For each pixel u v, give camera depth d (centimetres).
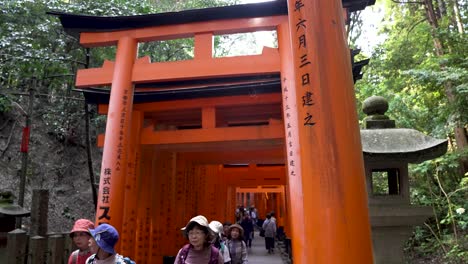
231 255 639
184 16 731
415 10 1546
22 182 1035
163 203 1139
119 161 709
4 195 820
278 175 1836
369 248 247
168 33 750
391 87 1396
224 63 716
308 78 282
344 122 268
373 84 1482
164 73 736
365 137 563
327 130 266
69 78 1350
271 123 870
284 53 685
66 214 1559
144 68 749
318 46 285
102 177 702
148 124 1040
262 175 1841
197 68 722
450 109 1005
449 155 1014
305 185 267
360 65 846
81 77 779
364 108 634
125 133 724
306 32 292
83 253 393
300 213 576
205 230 361
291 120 644
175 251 1164
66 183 1703
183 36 755
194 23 740
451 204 1019
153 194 1127
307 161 268
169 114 1031
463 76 927
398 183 577
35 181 1595
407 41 1379
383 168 582
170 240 1127
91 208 1677
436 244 1077
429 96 1220
